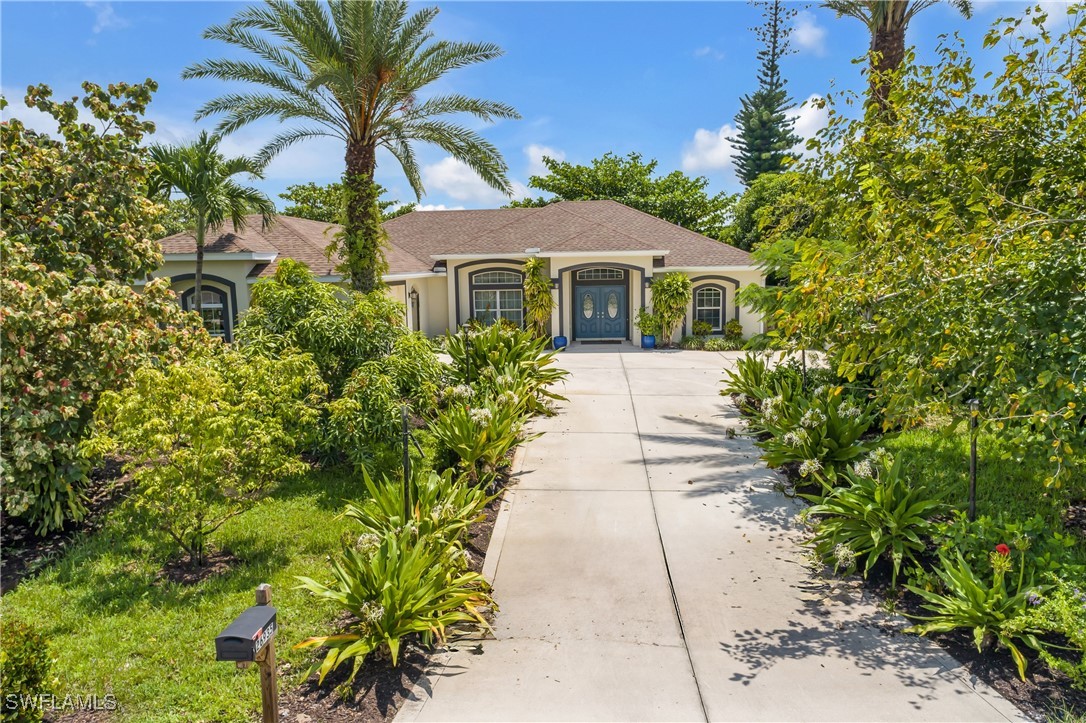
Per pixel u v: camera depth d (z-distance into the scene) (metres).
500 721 4.69
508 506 8.65
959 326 5.29
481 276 23.75
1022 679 5.00
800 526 7.96
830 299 5.71
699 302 23.47
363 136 15.11
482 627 5.88
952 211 6.08
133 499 7.20
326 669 4.98
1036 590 5.24
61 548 7.70
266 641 4.21
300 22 13.93
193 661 5.40
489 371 12.48
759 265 15.45
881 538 6.73
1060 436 4.91
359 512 6.96
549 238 23.80
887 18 13.23
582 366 18.14
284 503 8.65
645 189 39.03
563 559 7.23
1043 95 6.49
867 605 6.23
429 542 6.36
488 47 15.01
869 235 6.64
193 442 6.80
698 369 17.64
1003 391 5.30
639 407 13.43
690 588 6.59
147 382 6.70
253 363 7.99
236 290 18.86
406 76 14.75
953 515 7.00
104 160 9.79
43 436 7.69
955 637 5.63
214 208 17.31
